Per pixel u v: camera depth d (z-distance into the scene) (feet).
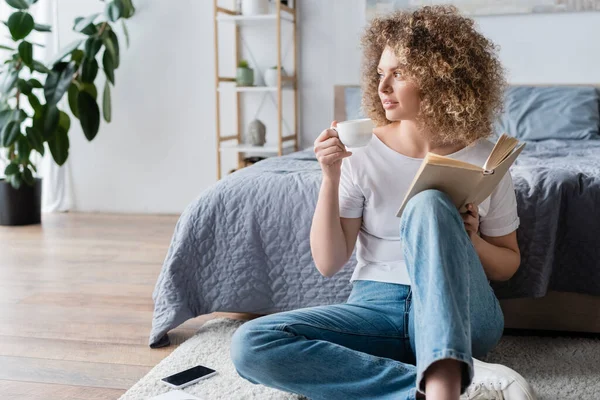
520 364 5.81
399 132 4.91
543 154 9.27
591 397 5.12
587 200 6.14
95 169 14.98
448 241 3.79
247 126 14.15
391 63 4.58
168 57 14.43
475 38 4.64
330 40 13.66
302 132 14.11
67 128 13.57
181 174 14.70
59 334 7.06
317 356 4.35
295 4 13.70
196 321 7.39
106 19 13.67
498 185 4.98
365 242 4.95
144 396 5.32
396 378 4.21
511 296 6.19
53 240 11.95
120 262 10.27
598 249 6.12
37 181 13.58
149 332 7.11
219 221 6.77
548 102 11.55
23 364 6.22
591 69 12.44
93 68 13.04
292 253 6.61
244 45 14.10
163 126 14.64
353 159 4.87
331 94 13.82
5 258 10.61
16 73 12.82
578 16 12.36
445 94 4.48
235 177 7.08
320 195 4.76
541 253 6.12
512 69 12.76
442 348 3.46
